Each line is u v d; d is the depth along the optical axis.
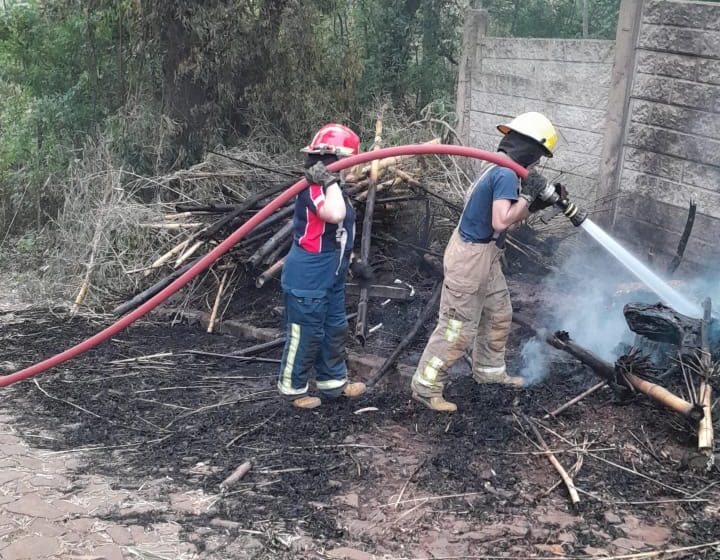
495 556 3.40
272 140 9.70
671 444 4.23
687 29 6.64
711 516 3.69
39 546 3.47
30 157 10.15
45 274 8.27
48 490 3.99
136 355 6.14
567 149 8.28
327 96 10.30
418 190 7.32
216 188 8.05
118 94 10.12
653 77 7.05
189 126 9.55
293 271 4.59
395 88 12.10
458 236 4.51
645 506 3.77
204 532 3.61
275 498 3.90
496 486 3.95
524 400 4.75
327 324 4.86
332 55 10.69
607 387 4.75
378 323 6.28
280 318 6.63
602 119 7.80
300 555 3.43
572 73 8.08
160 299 4.58
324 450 4.39
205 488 4.01
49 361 4.62
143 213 7.75
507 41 8.90
